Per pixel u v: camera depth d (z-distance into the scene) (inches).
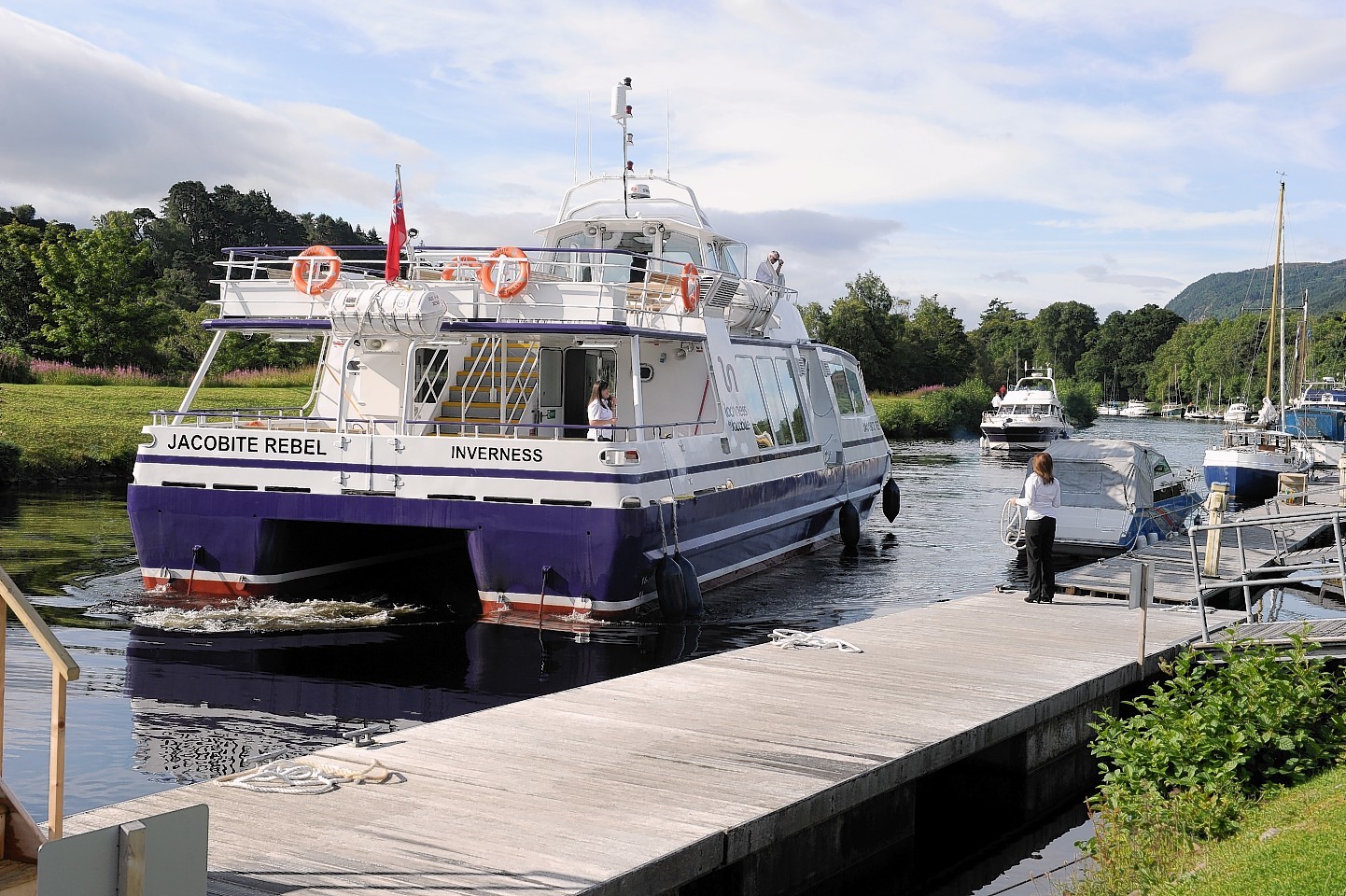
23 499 1082.7
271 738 414.6
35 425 1408.7
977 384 3467.0
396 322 612.7
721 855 268.7
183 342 2442.2
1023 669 442.6
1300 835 271.1
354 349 724.7
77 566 720.3
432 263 736.3
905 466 1958.7
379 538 719.7
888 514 1131.3
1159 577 706.8
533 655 535.8
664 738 344.5
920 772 337.4
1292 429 2082.9
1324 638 441.7
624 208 836.6
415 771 309.4
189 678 489.4
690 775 311.6
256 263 681.0
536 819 274.8
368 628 578.6
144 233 4958.2
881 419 2915.8
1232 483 1547.7
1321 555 767.1
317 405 736.3
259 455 612.7
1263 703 359.3
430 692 478.0
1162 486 1011.3
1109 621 548.7
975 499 1379.2
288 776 298.5
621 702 386.9
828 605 690.2
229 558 622.5
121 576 685.9
